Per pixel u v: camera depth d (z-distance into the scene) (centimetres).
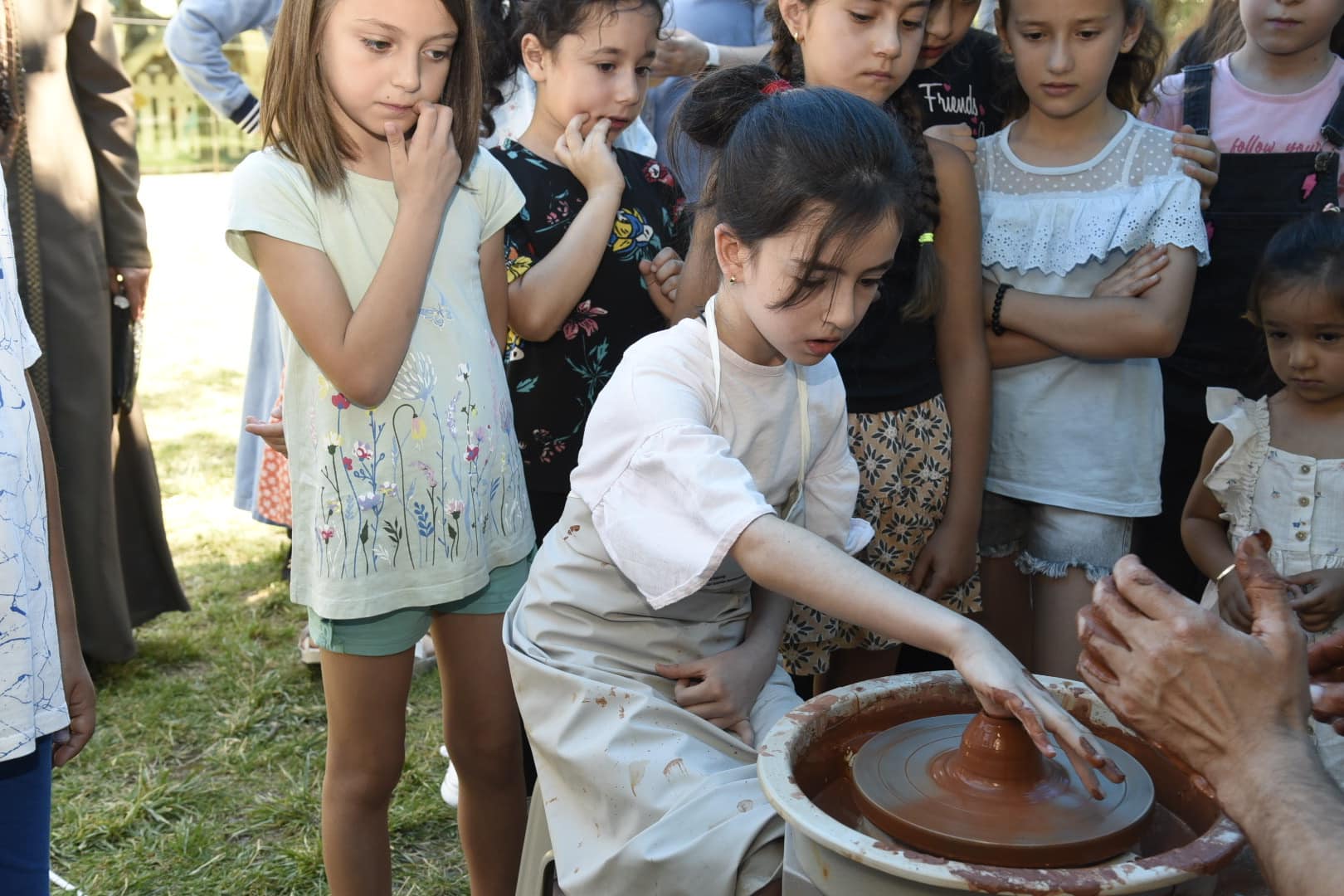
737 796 151
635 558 158
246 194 194
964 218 239
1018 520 274
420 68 196
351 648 203
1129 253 254
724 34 383
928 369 245
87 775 300
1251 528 244
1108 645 132
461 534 205
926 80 284
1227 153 288
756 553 148
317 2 194
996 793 133
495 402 213
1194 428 294
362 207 203
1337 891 112
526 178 256
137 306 360
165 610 385
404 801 288
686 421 160
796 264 154
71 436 337
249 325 837
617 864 148
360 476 199
